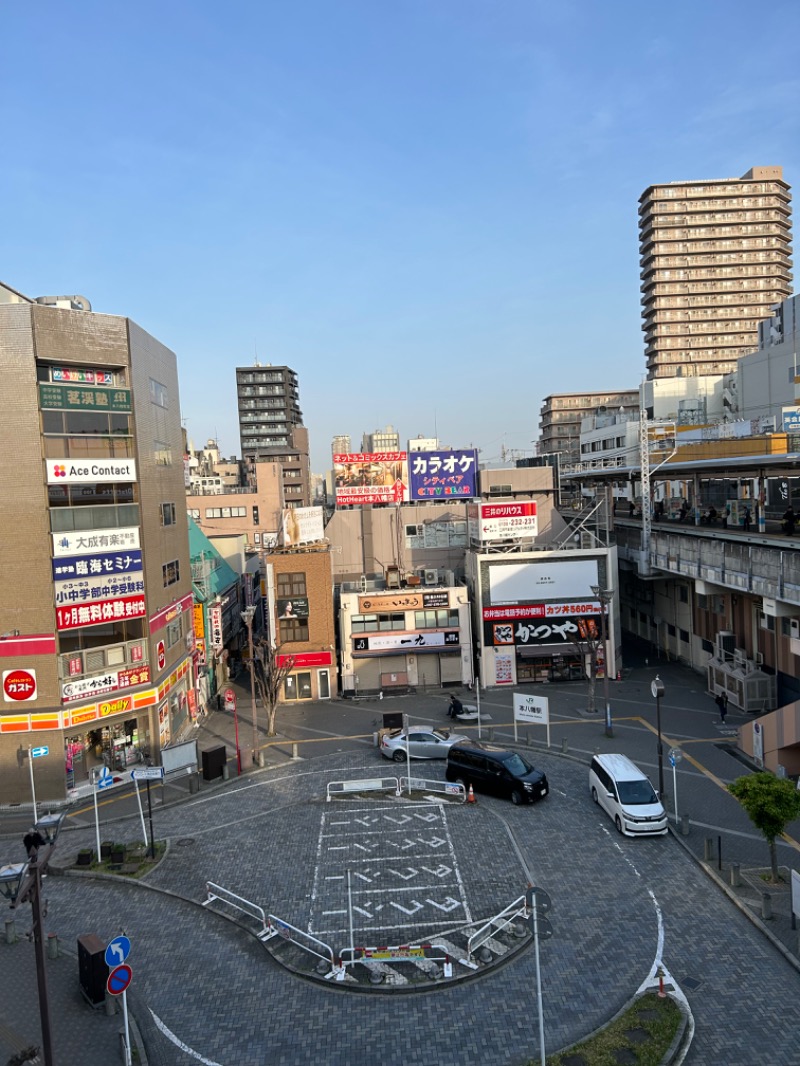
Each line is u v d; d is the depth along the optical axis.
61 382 30.41
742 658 39.72
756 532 39.00
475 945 17.91
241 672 56.22
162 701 34.53
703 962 17.12
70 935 19.78
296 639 45.47
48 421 29.91
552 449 146.88
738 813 25.64
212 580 51.81
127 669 32.41
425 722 39.03
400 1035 15.15
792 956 16.97
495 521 46.12
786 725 28.03
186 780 32.12
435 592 45.59
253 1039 15.26
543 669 46.19
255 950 18.67
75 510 30.62
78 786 31.11
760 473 39.50
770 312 128.12
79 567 30.47
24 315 29.27
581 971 16.95
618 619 46.62
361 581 50.16
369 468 55.38
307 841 24.94
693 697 41.25
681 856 22.55
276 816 27.38
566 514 60.09
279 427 142.62
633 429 79.50
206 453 143.25
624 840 23.80
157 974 17.72
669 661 50.94
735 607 41.59
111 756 32.81
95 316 31.41
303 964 17.75
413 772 31.45
